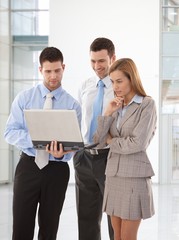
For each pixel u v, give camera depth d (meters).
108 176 4.81
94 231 5.71
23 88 21.02
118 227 4.84
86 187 5.62
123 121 4.75
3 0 20.52
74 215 11.16
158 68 19.22
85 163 5.53
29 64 21.03
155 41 19.14
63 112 4.57
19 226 5.11
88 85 5.68
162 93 19.66
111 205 4.76
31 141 4.93
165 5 19.66
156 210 12.20
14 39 21.06
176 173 19.62
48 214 5.12
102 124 4.77
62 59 5.03
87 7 19.14
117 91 4.71
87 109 5.59
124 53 19.19
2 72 20.48
